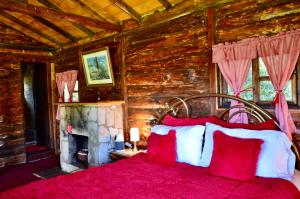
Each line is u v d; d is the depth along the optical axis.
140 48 4.45
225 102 3.46
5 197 2.20
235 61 3.18
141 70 4.45
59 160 6.09
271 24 2.98
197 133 3.11
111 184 2.47
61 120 5.37
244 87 3.29
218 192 2.19
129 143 4.60
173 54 3.96
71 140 5.20
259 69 3.16
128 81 4.70
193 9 3.65
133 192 2.27
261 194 2.12
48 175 5.00
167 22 4.02
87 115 4.62
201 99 3.64
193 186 2.35
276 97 2.87
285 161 2.53
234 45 3.17
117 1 4.04
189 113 3.77
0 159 5.74
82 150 5.13
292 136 2.84
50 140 6.91
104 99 5.29
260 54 2.98
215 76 3.45
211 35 3.45
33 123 8.03
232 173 2.47
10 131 5.94
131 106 4.66
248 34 3.16
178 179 2.55
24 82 8.13
